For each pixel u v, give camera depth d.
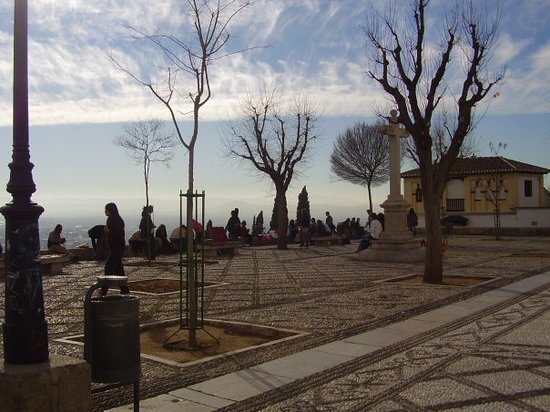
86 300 5.23
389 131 20.56
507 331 8.69
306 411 5.35
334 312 10.34
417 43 14.59
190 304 7.89
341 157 48.59
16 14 4.71
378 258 20.53
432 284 14.05
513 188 45.47
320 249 28.58
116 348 5.14
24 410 4.37
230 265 19.61
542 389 5.88
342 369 6.70
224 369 6.71
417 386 6.04
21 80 4.72
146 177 24.14
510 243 31.56
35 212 4.68
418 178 48.31
